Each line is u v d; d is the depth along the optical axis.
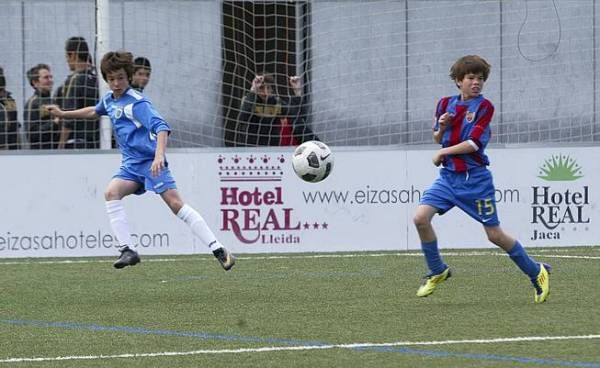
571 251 30.78
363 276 25.30
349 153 31.80
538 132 33.91
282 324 18.02
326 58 33.72
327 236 31.80
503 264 27.36
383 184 31.89
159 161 21.55
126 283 24.42
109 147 31.80
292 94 33.56
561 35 33.72
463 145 19.91
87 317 19.12
